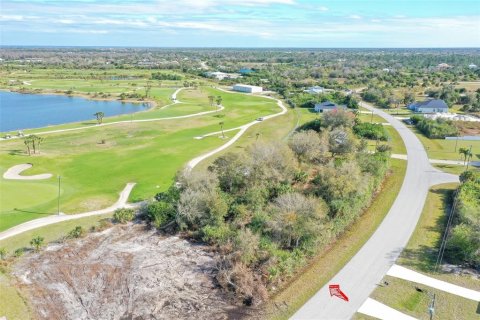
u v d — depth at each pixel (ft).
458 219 192.24
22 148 322.55
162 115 475.31
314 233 163.84
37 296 138.21
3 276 148.77
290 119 457.27
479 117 469.57
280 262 148.25
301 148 256.11
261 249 155.53
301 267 156.15
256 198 195.42
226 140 361.92
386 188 240.73
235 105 552.00
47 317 128.26
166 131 394.93
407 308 132.98
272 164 218.79
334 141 280.72
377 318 127.85
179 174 208.54
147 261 160.35
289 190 202.49
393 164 289.33
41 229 186.50
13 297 136.67
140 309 132.57
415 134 389.19
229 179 212.43
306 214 168.35
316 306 132.98
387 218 199.11
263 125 424.87
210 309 132.98
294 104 541.34
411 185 246.47
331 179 194.49
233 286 143.23
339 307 132.57
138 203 218.38
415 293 140.67
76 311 131.34
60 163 285.64
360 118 459.32
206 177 202.08
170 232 184.75
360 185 199.82
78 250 168.35
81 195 227.40
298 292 140.46
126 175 262.88
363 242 175.11
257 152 224.12
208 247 171.53
